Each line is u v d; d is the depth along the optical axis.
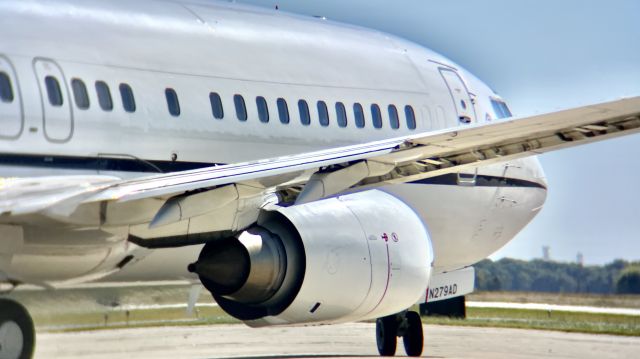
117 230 41.94
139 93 44.47
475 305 127.50
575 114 40.16
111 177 43.31
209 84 47.09
